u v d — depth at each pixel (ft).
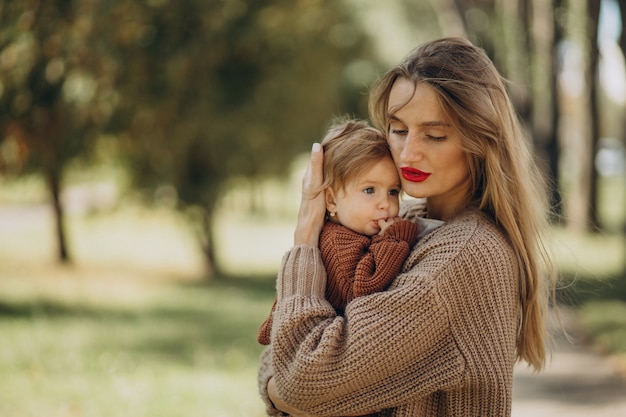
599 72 52.70
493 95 6.42
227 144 45.65
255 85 41.91
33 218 86.79
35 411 17.92
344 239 6.79
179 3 33.50
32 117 29.53
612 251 50.78
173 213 53.78
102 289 46.19
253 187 53.06
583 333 28.43
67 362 23.81
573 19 40.24
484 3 52.21
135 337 30.12
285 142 49.55
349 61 62.85
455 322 6.17
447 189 6.51
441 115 6.28
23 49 28.30
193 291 47.65
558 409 19.11
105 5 29.40
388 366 6.08
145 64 32.94
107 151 39.93
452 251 6.20
